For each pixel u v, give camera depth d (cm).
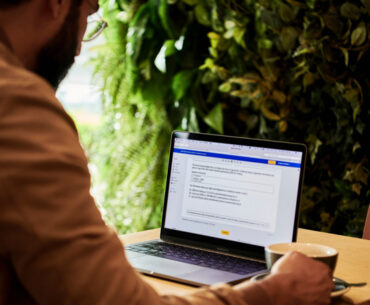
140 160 285
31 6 77
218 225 136
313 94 245
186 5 272
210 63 261
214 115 266
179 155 144
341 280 111
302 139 255
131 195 286
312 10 229
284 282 87
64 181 66
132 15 279
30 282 65
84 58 289
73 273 64
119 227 292
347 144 240
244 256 131
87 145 302
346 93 229
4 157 64
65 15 81
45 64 83
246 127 275
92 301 65
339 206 249
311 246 111
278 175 130
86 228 67
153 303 71
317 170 251
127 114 290
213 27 259
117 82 286
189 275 114
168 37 278
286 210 128
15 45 78
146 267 120
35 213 64
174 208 143
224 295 80
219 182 137
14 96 66
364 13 220
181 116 283
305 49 231
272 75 248
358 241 159
